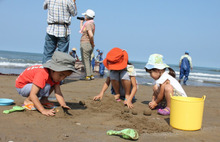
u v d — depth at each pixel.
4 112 2.65
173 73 4.03
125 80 3.88
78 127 2.34
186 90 7.12
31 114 2.69
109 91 5.41
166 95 3.27
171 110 2.58
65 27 5.24
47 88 2.93
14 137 1.89
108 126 2.46
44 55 5.40
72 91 5.13
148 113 3.16
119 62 3.79
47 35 5.27
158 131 2.36
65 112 2.86
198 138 2.23
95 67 13.59
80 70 12.34
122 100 4.11
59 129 2.22
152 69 3.57
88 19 6.72
